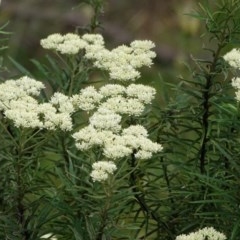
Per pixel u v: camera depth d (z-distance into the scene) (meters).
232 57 1.33
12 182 1.34
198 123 1.44
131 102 1.29
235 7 1.33
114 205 1.26
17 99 1.32
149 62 1.40
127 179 1.35
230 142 1.32
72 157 1.37
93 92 1.32
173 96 1.43
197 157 1.36
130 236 1.26
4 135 1.38
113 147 1.21
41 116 1.30
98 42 1.46
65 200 1.33
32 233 1.29
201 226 1.31
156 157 1.35
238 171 1.27
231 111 1.29
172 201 1.39
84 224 1.30
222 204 1.33
